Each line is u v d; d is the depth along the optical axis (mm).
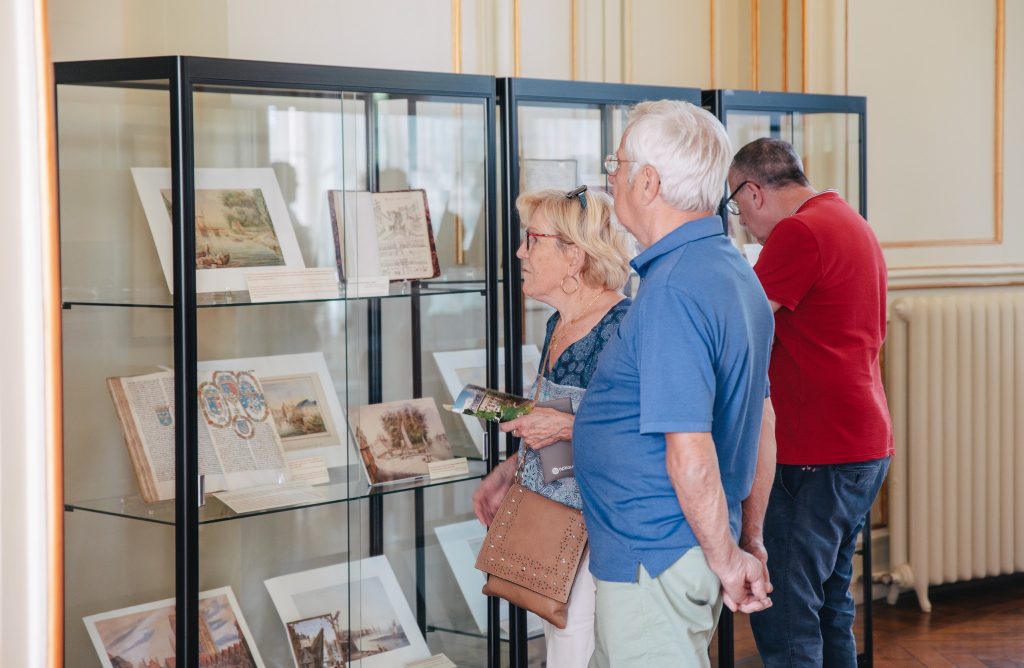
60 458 892
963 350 4426
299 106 2586
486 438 2979
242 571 2723
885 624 4332
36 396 875
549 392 2502
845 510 2896
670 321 1818
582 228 2488
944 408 4414
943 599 4637
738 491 2002
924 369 4359
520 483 2500
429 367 2908
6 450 868
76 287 2531
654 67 4109
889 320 4449
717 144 1939
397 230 2787
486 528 2875
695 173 1910
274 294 2576
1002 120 4730
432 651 2965
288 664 2768
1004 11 4695
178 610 2432
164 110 2357
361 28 3291
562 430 2379
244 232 2516
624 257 2516
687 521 1876
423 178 2801
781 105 3482
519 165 2918
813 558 2885
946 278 4633
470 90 2830
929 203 4609
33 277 871
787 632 2904
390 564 2912
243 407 2604
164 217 2396
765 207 3107
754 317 1926
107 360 2535
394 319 2838
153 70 2348
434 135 2807
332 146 2656
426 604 2961
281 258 2598
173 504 2469
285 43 3127
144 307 2457
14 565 875
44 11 870
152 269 2434
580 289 2535
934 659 3955
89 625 2627
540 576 2373
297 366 2713
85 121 2451
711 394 1818
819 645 2930
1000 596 4676
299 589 2795
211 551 2664
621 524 1940
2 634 873
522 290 2939
